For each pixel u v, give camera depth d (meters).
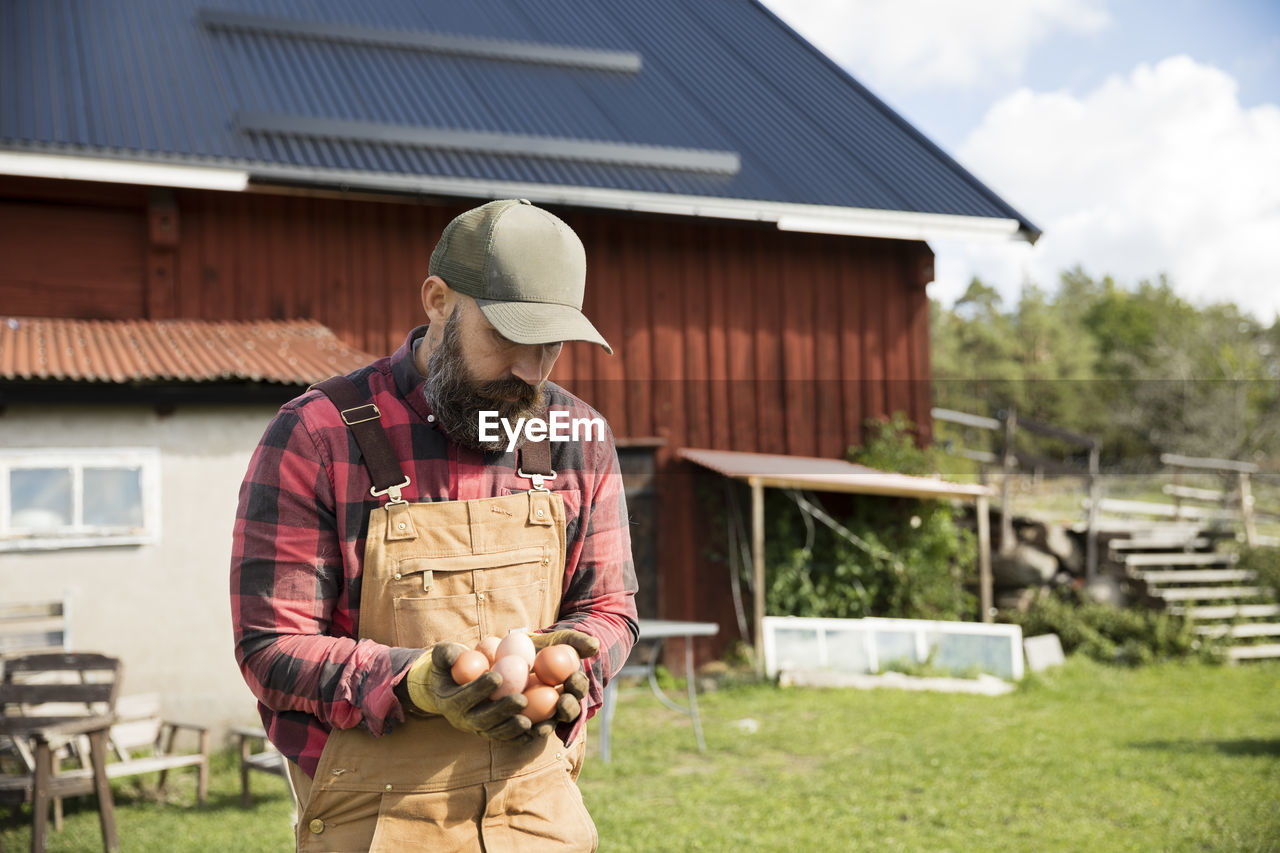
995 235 11.62
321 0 13.41
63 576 7.46
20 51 9.90
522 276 1.75
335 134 9.53
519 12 15.13
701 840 5.73
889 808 6.43
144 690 7.57
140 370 7.50
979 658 11.09
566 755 1.94
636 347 11.32
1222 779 7.09
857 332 12.31
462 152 10.12
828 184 11.75
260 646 1.73
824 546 12.07
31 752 6.01
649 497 11.27
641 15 16.39
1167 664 11.77
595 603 2.04
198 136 8.99
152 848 5.58
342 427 1.82
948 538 12.15
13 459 7.38
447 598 1.82
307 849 1.79
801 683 10.50
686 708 9.55
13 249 8.84
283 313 9.75
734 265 11.79
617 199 10.05
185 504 7.80
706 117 13.05
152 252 9.26
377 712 1.68
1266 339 30.28
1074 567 13.95
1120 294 48.31
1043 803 6.53
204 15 11.73
